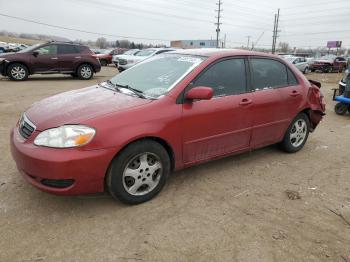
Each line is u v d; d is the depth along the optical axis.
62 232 3.10
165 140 3.59
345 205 3.79
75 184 3.15
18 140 3.41
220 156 4.28
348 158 5.32
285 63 5.10
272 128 4.83
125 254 2.83
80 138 3.12
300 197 3.93
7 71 13.93
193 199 3.77
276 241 3.07
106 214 3.40
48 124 3.26
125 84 4.25
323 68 28.83
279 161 5.04
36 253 2.81
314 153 5.50
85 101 3.70
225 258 2.83
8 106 8.37
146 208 3.54
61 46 14.88
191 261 2.79
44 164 3.08
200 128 3.88
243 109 4.30
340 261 2.85
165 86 3.86
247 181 4.29
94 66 15.73
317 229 3.29
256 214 3.51
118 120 3.29
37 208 3.46
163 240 3.03
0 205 3.49
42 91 11.25
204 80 3.98
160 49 19.48
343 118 8.54
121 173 3.36
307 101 5.29
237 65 4.38
